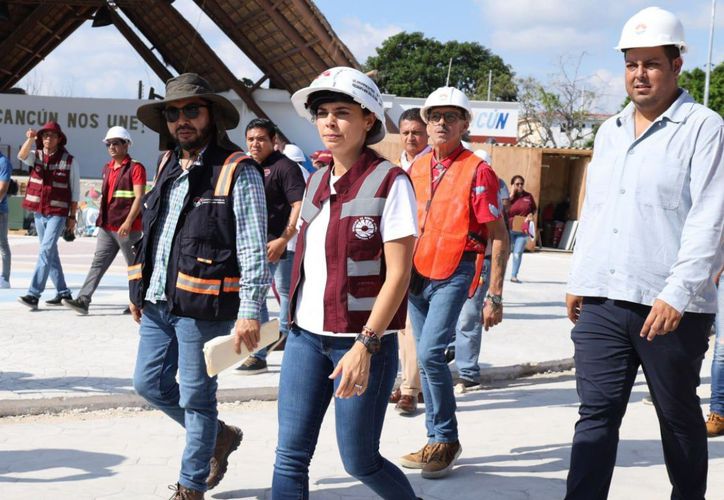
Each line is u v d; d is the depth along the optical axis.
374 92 3.30
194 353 3.91
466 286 4.99
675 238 3.55
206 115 3.94
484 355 8.52
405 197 3.26
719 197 3.44
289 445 3.36
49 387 6.54
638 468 5.08
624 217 3.62
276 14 21.44
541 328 10.59
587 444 3.65
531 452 5.40
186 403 3.96
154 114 4.06
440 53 69.06
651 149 3.60
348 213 3.28
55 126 10.02
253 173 3.92
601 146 3.81
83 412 6.20
